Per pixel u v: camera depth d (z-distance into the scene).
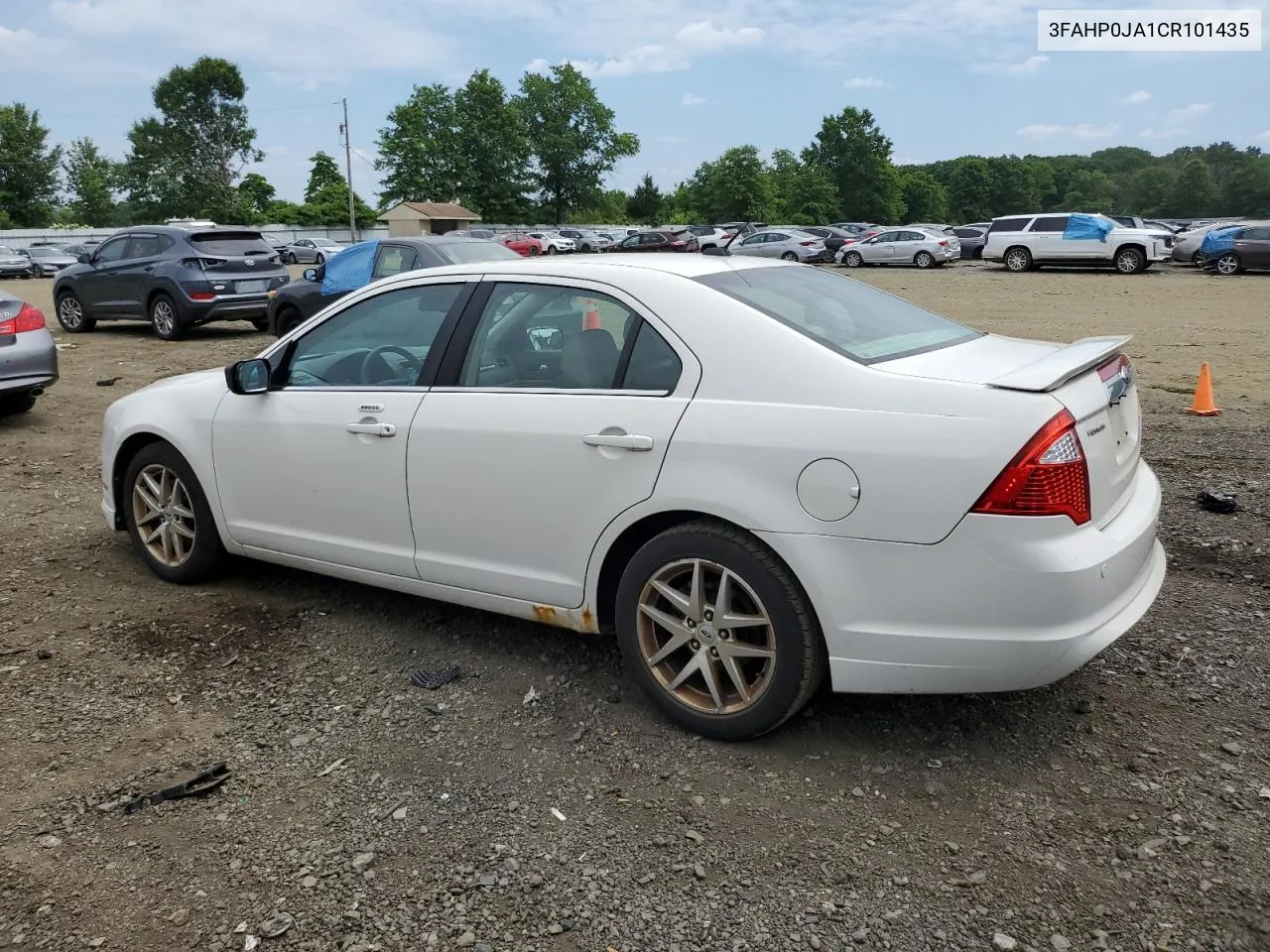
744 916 2.57
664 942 2.49
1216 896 2.57
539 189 98.38
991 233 30.94
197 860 2.85
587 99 96.44
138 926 2.59
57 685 3.89
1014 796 3.03
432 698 3.75
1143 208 144.38
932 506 2.90
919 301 20.23
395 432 3.94
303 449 4.24
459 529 3.82
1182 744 3.27
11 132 84.19
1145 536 3.20
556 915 2.59
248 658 4.12
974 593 2.90
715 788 3.12
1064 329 14.94
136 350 13.77
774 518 3.09
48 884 2.76
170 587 4.91
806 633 3.14
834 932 2.50
